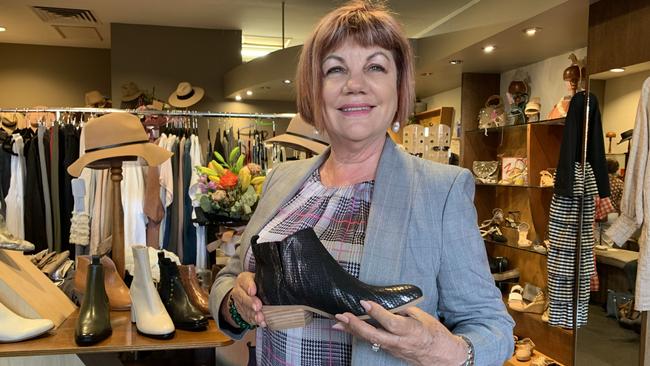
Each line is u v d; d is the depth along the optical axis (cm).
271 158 347
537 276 330
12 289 131
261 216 93
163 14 482
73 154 308
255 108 548
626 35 220
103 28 538
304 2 439
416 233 69
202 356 176
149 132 334
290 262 68
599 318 241
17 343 121
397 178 75
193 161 311
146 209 297
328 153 94
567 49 308
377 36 77
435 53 341
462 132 379
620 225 228
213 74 536
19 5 455
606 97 233
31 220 304
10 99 614
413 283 68
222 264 200
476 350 62
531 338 302
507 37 283
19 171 308
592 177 243
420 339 57
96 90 635
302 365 76
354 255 72
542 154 316
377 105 77
